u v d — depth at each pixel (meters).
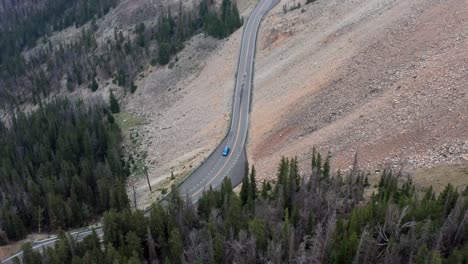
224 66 158.00
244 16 180.88
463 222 53.03
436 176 70.25
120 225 81.38
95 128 152.00
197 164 111.75
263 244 64.31
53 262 76.75
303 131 105.00
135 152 144.00
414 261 51.59
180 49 188.25
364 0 137.88
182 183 105.62
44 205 111.06
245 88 139.88
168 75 180.12
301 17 152.38
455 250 49.16
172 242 71.75
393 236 55.41
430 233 53.91
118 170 130.12
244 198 83.94
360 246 53.28
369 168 81.19
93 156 140.25
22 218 109.50
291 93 120.69
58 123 162.75
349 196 71.44
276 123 113.75
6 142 156.00
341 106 102.75
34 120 169.12
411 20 109.56
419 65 95.31
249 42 161.50
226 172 107.25
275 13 168.25
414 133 81.62
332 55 122.25
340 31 130.25
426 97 86.44
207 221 78.88
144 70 191.62
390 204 58.12
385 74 100.62
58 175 133.25
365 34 118.62
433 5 108.75
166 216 79.81
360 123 92.81
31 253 81.31
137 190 118.50
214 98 144.88
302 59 132.12
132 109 174.75
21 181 123.25
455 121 78.06
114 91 191.62
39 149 143.12
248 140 117.69
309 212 66.31
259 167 102.38
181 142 133.50
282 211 73.12
